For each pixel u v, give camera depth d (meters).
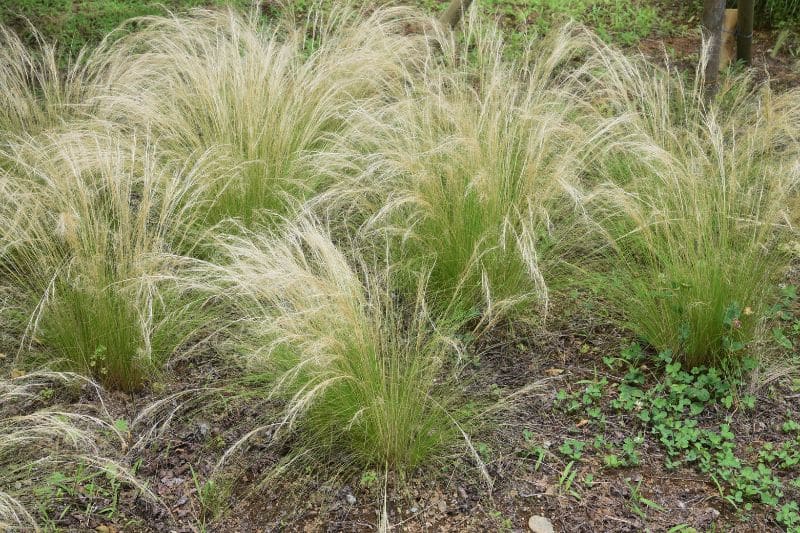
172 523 2.93
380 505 3.00
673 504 3.00
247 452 3.22
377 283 3.50
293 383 3.17
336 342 2.92
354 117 4.68
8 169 4.29
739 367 3.46
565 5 7.29
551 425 3.38
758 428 3.29
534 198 3.89
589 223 3.97
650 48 6.76
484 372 3.64
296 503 3.02
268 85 4.55
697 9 7.37
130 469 3.12
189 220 4.11
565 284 4.01
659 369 3.62
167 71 4.90
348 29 5.43
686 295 3.51
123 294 3.37
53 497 2.97
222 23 5.64
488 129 4.02
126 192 3.62
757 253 3.53
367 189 3.95
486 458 3.19
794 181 3.71
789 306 3.94
